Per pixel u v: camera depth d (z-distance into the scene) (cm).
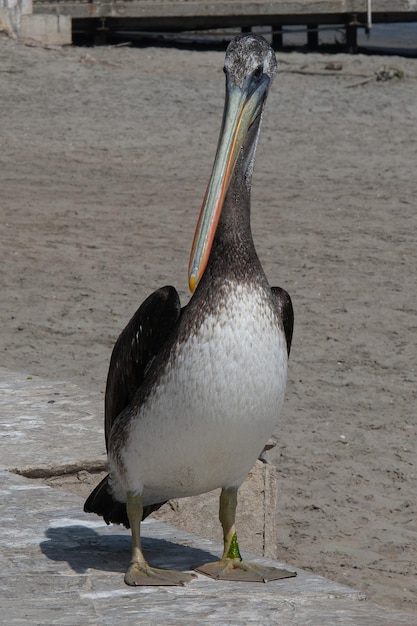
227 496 612
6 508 726
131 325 600
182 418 557
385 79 3475
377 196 2316
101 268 1775
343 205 2239
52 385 1053
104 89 3203
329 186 2403
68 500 751
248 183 584
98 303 1602
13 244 1881
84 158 2570
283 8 4016
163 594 585
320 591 595
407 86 3409
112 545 671
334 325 1551
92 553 653
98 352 1402
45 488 772
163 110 3041
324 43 4441
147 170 2495
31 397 1004
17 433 886
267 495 882
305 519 982
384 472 1080
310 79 3481
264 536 881
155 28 4366
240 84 592
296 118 3031
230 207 571
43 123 2850
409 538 951
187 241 1945
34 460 815
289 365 1392
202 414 553
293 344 1474
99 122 2895
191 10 4016
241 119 583
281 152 2711
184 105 3100
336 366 1395
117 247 1895
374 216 2158
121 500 627
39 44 3716
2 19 3744
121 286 1684
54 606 568
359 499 1022
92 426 911
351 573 885
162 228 2025
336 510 999
